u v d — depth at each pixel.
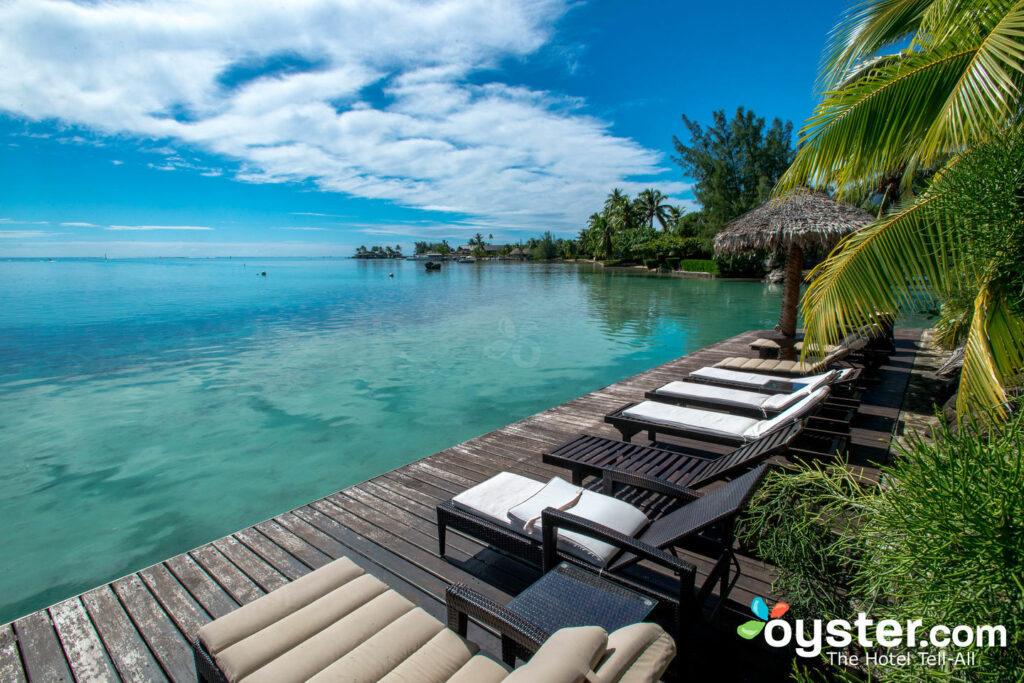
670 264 40.66
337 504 3.52
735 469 2.87
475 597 1.61
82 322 14.88
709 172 33.38
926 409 5.28
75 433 6.01
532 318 15.47
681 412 4.18
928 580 1.35
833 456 3.43
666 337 12.15
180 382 8.23
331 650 1.50
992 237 2.58
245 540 3.06
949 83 2.77
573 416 5.47
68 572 3.45
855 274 3.10
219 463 5.16
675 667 1.90
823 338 3.31
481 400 7.21
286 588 1.79
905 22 4.43
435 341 11.74
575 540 2.16
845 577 1.94
